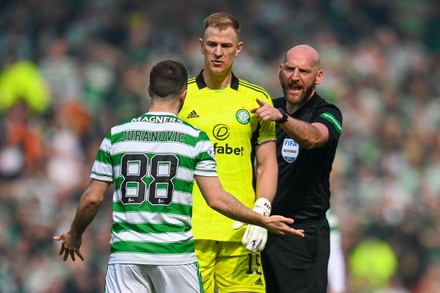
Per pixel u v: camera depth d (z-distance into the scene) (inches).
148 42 3198.8
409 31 3627.0
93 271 2273.6
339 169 2704.2
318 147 1100.5
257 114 1021.8
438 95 3366.1
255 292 1089.4
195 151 985.5
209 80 1088.2
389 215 2620.6
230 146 1071.0
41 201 2449.6
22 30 3216.0
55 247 2340.1
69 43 3154.5
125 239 980.6
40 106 2792.8
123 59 3107.8
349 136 2918.3
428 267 2476.6
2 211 2421.3
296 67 1121.4
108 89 2962.6
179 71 1002.7
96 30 3206.2
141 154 983.6
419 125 3132.4
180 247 981.2
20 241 2345.0
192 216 1079.6
